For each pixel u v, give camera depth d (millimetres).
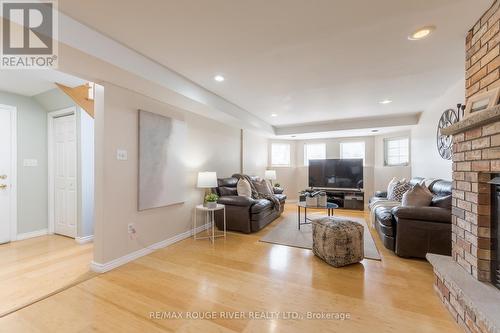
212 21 1800
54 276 2289
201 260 2695
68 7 1633
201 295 1957
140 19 1775
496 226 1493
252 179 4996
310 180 6613
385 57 2381
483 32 1713
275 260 2701
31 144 3570
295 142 7270
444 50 2229
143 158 2820
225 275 2316
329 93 3527
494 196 1509
